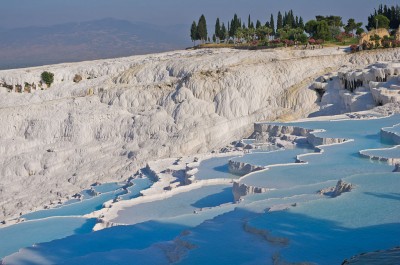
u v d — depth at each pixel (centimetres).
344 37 9456
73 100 7306
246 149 4850
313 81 6638
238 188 3238
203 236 2214
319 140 4397
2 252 3069
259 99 6644
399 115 5162
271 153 4284
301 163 3650
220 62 7450
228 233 2228
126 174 5653
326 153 3922
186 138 6081
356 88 6100
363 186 2605
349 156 3784
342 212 2264
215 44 11256
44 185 5878
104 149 6438
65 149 6481
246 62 7388
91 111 6944
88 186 5556
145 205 3494
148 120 6588
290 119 6081
